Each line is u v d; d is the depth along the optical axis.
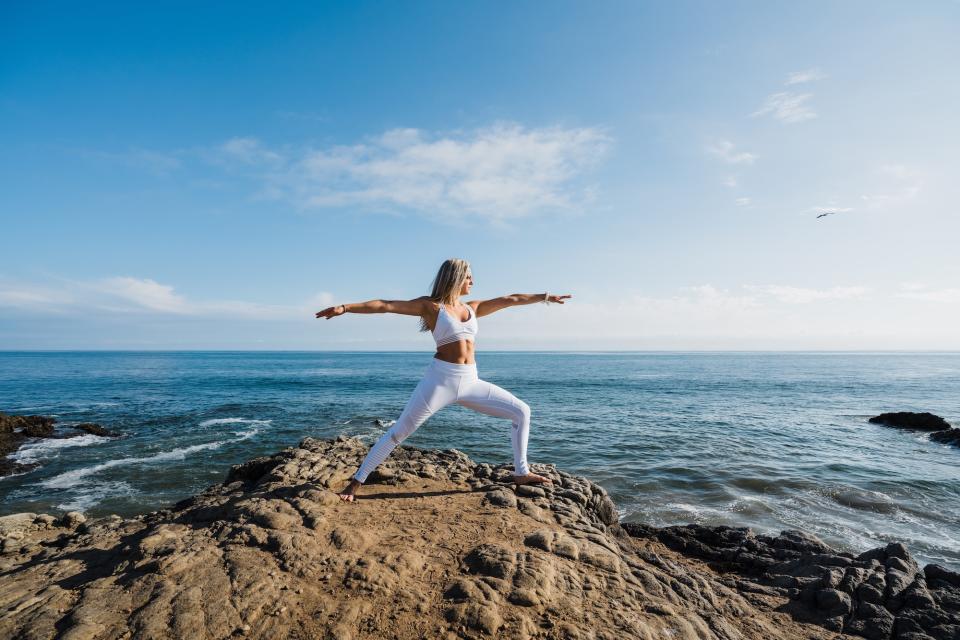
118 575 3.35
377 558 3.49
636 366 106.81
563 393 39.25
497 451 17.08
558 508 4.76
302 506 4.23
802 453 16.97
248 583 3.12
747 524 10.09
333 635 2.73
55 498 12.09
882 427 23.11
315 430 21.30
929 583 4.50
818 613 4.13
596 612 3.17
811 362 151.50
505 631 2.87
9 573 3.88
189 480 13.51
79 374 66.69
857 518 10.49
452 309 4.33
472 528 4.12
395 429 4.50
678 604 3.55
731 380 57.75
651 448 17.34
